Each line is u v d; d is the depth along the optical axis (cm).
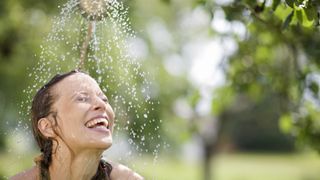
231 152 4653
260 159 4378
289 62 623
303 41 557
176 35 1691
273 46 602
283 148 4816
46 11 1112
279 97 629
